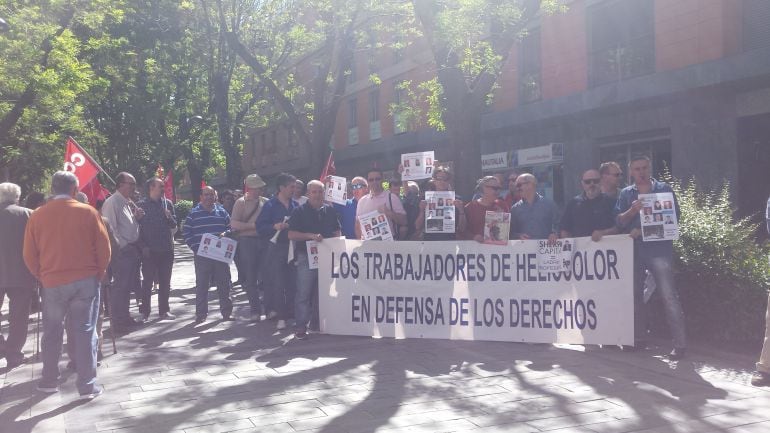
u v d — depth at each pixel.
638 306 7.37
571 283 7.64
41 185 25.80
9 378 6.76
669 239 6.77
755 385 5.88
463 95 11.58
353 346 7.88
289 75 26.09
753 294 7.16
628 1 18.77
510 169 23.34
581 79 20.25
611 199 7.70
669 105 17.64
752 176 15.87
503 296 7.99
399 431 4.84
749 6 15.97
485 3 11.52
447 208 8.12
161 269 10.38
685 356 6.96
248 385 6.17
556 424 4.96
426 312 8.29
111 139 31.00
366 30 20.39
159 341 8.45
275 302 9.20
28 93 17.45
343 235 9.55
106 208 9.03
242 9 22.77
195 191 37.97
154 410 5.48
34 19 17.00
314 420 5.12
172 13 25.77
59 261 5.87
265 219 9.25
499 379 6.24
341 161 36.81
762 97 15.52
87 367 5.85
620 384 5.98
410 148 30.20
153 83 27.91
